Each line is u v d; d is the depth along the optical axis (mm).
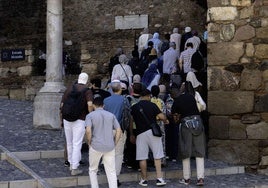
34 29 22000
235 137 10812
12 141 10797
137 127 8844
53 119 12281
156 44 14789
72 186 8547
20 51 18281
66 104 8711
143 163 8773
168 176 9484
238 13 10953
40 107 12375
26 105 16266
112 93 9562
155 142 8820
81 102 8664
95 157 7781
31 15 22125
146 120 8812
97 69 17312
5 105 16125
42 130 12188
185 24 19750
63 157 10031
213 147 10969
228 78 10914
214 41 11055
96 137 7746
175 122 9812
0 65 18578
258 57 10805
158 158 8812
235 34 10938
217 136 10930
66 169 9156
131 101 9414
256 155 10656
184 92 9938
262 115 10727
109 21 20984
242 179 9883
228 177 10008
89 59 17438
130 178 9164
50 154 9945
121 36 17594
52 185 8406
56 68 12820
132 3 20641
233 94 10883
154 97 9844
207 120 11094
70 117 8648
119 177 9070
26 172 8773
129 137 9328
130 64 13453
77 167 8781
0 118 13570
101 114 7820
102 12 21094
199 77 12172
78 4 21453
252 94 10781
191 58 12406
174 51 13227
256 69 10789
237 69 10891
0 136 11297
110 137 7785
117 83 8984
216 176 10031
